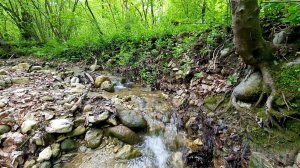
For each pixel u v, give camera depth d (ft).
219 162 8.97
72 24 36.81
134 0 30.35
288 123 8.48
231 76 11.98
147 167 10.01
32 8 36.35
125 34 25.12
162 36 20.77
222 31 14.46
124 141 10.93
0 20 39.73
